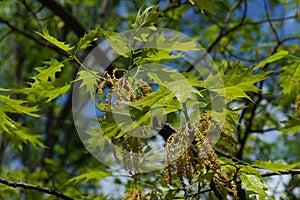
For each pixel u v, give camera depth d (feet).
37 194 22.97
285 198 15.70
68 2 33.50
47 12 31.17
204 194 12.66
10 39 36.42
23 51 38.06
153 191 10.98
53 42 10.41
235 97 10.40
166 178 9.43
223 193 10.57
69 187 24.11
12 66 39.63
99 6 35.86
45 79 10.97
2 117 13.58
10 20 32.89
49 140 38.19
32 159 38.32
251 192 10.46
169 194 10.91
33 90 11.00
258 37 31.07
